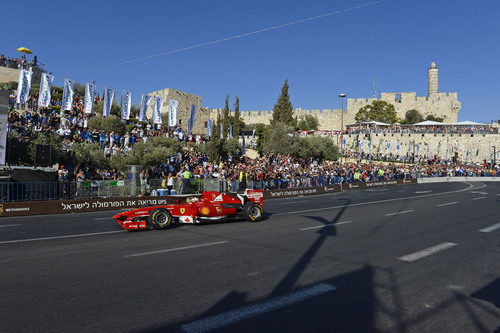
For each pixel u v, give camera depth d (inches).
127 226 406.3
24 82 974.4
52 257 287.3
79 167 837.2
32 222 492.4
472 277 242.8
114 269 253.0
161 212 428.1
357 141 2511.1
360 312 182.9
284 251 312.7
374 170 1509.6
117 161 910.4
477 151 2271.2
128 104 1167.0
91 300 193.5
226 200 486.6
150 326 162.9
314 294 207.3
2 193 569.0
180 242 349.4
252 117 3260.3
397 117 3270.2
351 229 428.5
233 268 258.1
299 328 163.3
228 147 1402.6
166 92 2357.3
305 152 1818.4
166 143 1111.6
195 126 2625.5
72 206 618.5
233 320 170.6
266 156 1432.1
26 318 169.8
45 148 672.4
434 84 3666.3
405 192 1072.8
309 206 701.9
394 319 175.2
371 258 291.1
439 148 2348.7
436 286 224.1
